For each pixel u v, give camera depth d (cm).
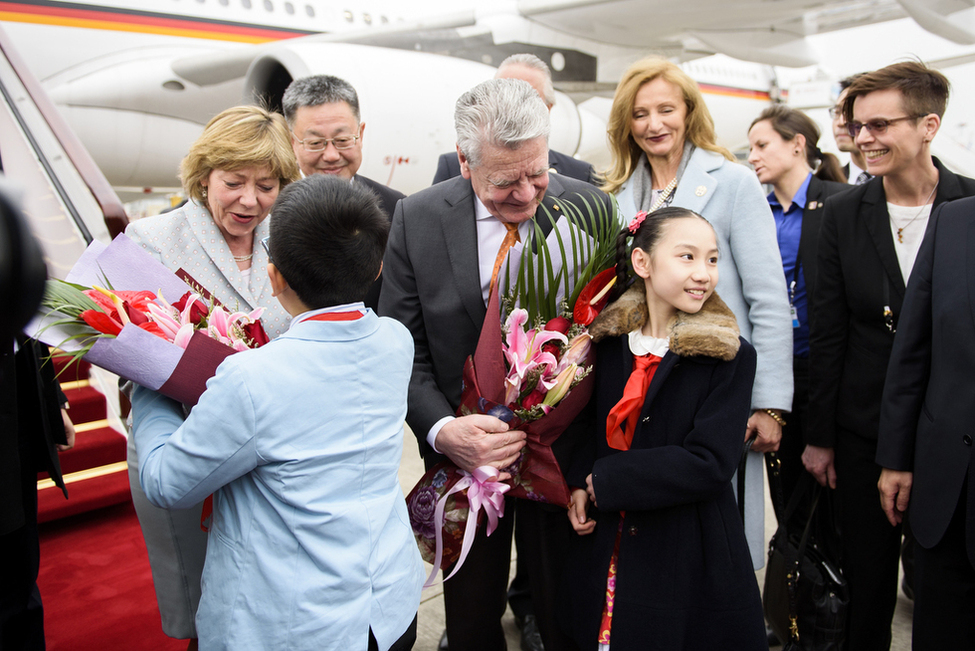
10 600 147
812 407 202
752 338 196
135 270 137
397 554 114
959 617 152
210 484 103
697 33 802
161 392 122
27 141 354
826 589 185
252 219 151
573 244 148
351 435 108
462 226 167
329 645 101
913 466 166
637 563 143
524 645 215
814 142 269
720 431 137
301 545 103
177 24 687
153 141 704
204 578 112
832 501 208
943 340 154
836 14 905
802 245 234
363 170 514
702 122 207
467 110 141
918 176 189
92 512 278
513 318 144
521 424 149
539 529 163
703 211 199
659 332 151
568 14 660
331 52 501
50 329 120
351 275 109
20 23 615
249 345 140
